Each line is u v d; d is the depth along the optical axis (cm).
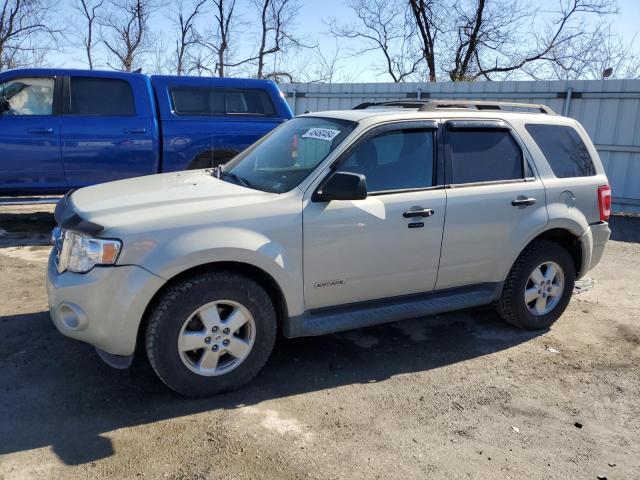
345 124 412
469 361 431
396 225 398
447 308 437
